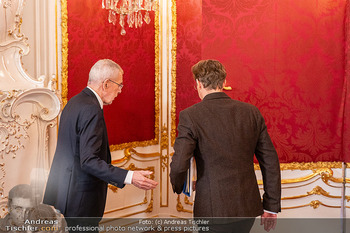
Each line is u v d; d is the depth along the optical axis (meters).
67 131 2.15
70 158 2.15
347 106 3.28
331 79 3.33
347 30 3.26
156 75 3.94
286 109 3.36
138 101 3.78
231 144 1.95
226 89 3.37
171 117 3.95
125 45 3.61
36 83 2.61
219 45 3.42
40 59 2.88
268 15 3.31
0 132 2.38
